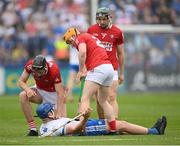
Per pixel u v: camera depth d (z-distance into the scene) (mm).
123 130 32312
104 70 32094
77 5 88562
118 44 38906
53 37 84188
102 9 38312
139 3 90000
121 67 39406
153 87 81375
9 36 83375
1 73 79938
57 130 31859
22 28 85125
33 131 33656
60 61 80812
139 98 70562
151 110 53500
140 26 82250
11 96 75312
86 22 87125
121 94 78625
